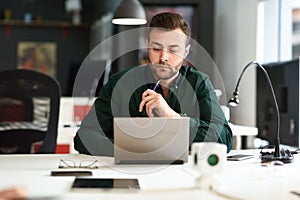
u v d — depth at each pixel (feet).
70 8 21.40
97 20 20.81
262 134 10.20
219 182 3.89
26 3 21.53
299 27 12.69
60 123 11.66
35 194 3.66
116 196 3.61
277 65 9.55
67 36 21.59
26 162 5.30
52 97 8.25
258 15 13.99
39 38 21.50
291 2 13.11
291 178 4.39
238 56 15.17
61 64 21.59
